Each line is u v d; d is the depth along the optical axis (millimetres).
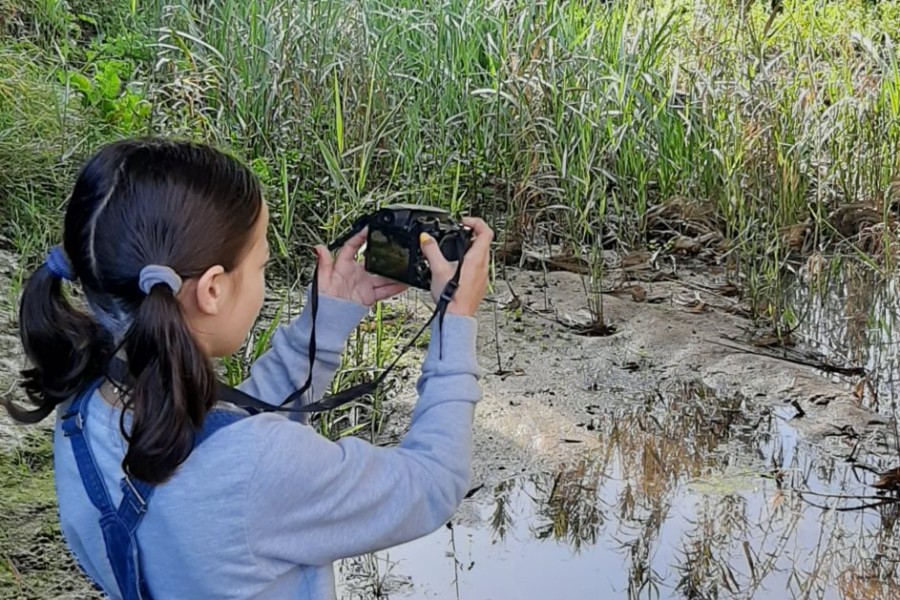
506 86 5523
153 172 1366
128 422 1382
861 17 7887
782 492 3447
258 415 1406
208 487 1347
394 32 6113
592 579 3016
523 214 5316
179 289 1344
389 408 3822
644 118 5797
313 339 1722
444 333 1619
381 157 5309
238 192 1409
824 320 4727
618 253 5383
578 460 3613
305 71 5457
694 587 2969
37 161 4988
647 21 6504
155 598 1393
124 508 1366
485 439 3711
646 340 4484
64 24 6703
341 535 1431
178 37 5531
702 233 5566
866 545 3189
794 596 2943
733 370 4250
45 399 1425
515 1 6457
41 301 1402
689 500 3410
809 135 5805
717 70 6207
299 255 4840
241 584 1373
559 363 4277
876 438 3770
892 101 6168
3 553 2834
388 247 1748
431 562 3084
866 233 5508
